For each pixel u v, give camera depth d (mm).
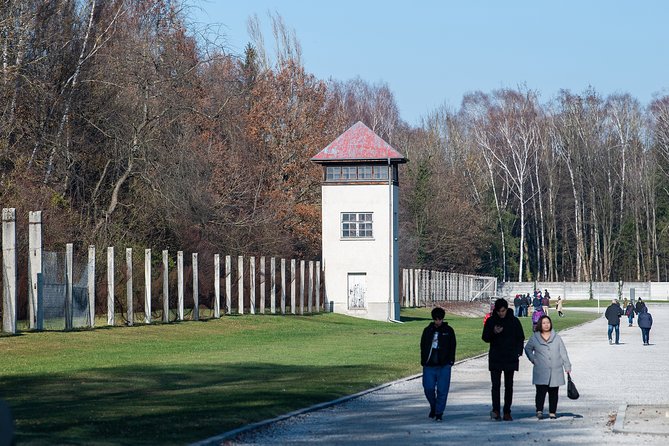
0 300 75750
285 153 175500
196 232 121125
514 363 40344
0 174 97125
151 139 112438
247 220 136625
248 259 131125
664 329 138875
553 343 40656
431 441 33938
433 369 40281
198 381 54125
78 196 109000
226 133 137750
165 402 43781
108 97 109688
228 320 107875
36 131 101438
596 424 39062
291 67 184125
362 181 146625
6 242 72938
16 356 63938
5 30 95562
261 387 51375
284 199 170625
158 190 112688
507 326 40500
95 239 104062
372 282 145750
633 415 41344
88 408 41000
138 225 113938
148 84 113000
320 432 36406
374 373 61250
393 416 41719
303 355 74938
